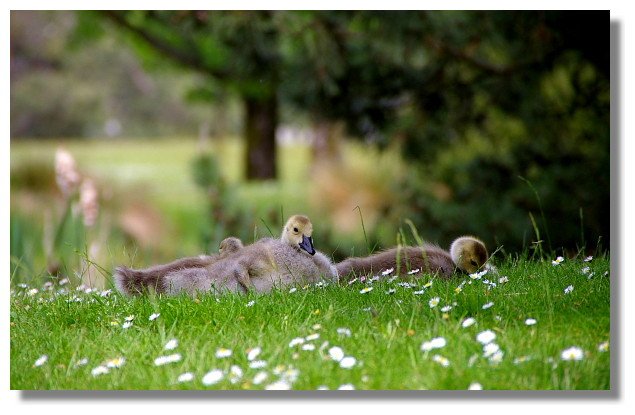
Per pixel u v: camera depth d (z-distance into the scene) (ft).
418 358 28.04
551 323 30.14
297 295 36.06
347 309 34.01
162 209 125.49
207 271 40.19
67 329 34.53
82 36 116.98
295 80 79.87
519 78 76.38
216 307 34.73
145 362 30.35
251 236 77.30
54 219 69.05
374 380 26.99
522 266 41.29
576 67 74.13
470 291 34.47
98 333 33.76
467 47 77.51
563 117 76.69
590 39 69.72
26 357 32.58
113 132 230.07
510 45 76.54
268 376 27.99
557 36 72.18
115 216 111.24
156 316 33.35
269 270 39.65
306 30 77.71
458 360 27.53
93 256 57.36
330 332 31.19
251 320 33.45
